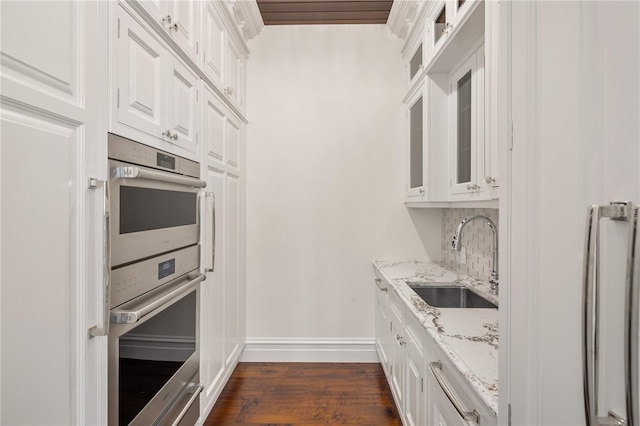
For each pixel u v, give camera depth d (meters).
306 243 2.88
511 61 0.66
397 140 2.86
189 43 1.63
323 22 2.83
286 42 2.86
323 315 2.86
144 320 1.16
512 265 0.66
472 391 0.90
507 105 0.68
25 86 0.70
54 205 0.78
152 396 1.25
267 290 2.86
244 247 2.79
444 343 1.09
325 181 2.88
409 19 2.53
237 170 2.55
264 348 2.84
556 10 0.53
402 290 1.82
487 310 1.46
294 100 2.87
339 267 2.87
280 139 2.87
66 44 0.82
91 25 0.92
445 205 2.16
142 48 1.22
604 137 0.44
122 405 1.05
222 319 2.18
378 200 2.87
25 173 0.70
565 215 0.51
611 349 0.43
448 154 2.12
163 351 1.34
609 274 0.43
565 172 0.51
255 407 2.14
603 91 0.45
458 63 1.95
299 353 2.83
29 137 0.71
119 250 1.04
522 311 0.62
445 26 1.75
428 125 2.14
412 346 1.59
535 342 0.59
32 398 0.72
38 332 0.73
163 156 1.36
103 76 0.98
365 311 2.85
